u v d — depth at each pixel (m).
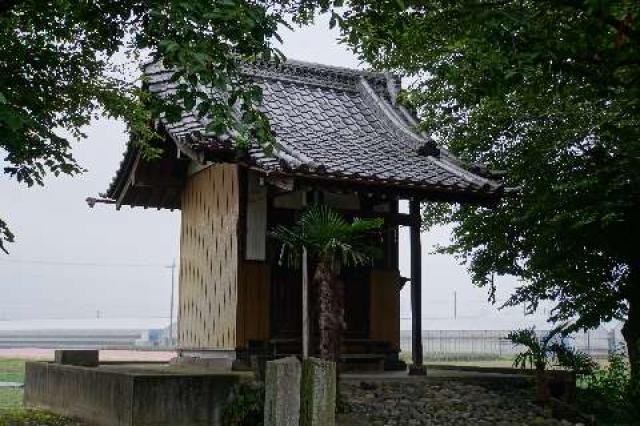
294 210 13.91
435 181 12.68
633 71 10.35
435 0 10.05
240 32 7.89
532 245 14.75
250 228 13.48
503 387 12.70
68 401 12.62
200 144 11.62
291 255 10.95
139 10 9.41
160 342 78.88
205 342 14.41
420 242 13.37
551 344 14.23
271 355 13.17
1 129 7.93
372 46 10.81
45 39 10.40
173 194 17.16
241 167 13.57
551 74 10.66
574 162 13.53
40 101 10.45
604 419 11.78
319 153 12.94
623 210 12.89
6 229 9.63
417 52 12.44
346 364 13.78
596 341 53.94
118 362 17.00
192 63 7.39
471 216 15.43
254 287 13.32
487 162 15.16
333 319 9.96
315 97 16.17
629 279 13.83
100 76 11.20
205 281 14.73
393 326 14.38
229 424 10.02
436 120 15.20
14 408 14.27
